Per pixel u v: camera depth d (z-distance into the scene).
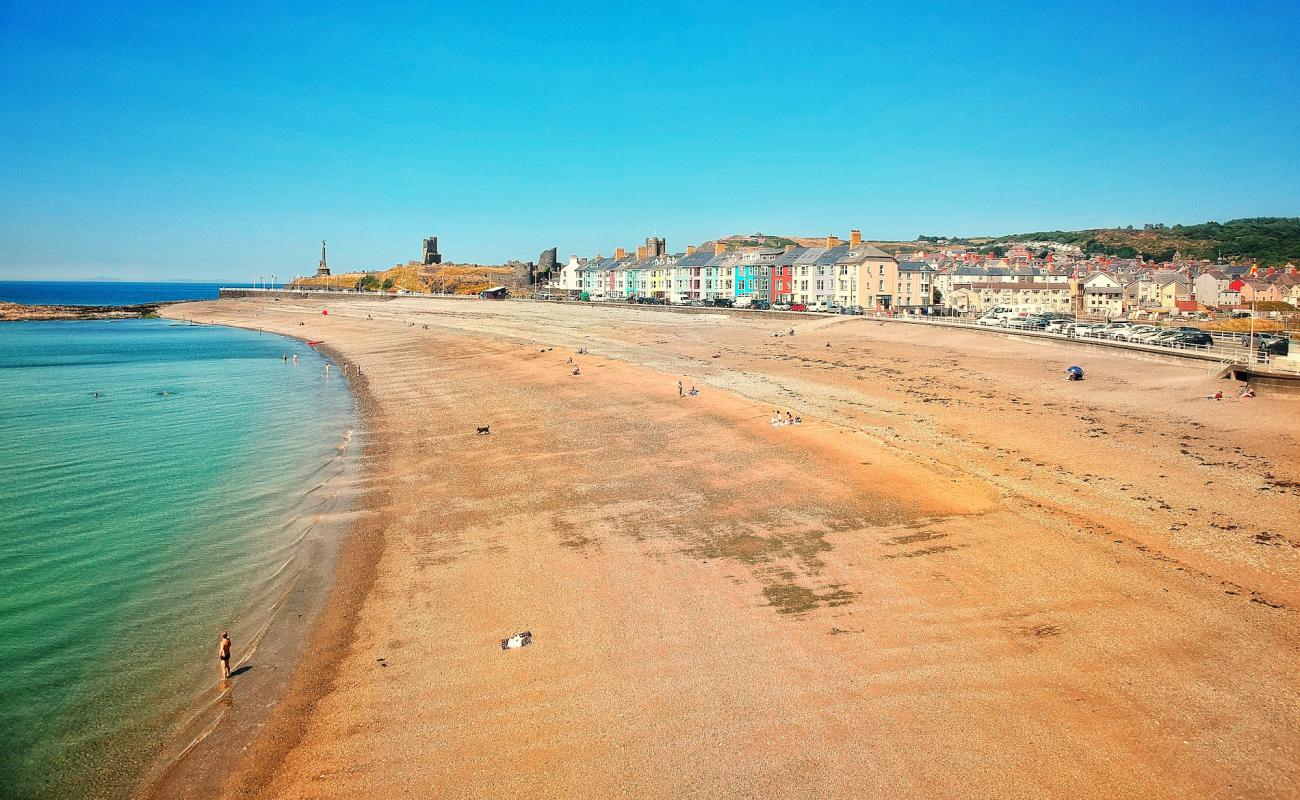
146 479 34.09
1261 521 24.09
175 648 19.12
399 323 120.88
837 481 29.62
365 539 25.95
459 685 16.97
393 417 46.78
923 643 17.84
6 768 14.71
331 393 58.41
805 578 21.45
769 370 58.12
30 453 39.06
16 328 142.00
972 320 88.56
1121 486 27.81
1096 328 72.31
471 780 13.96
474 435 40.41
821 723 15.11
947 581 20.83
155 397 58.25
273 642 19.22
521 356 71.94
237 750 15.12
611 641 18.50
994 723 14.93
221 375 71.69
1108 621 18.39
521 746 14.83
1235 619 18.25
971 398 44.69
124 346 103.62
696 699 16.03
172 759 14.93
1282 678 15.95
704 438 37.16
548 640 18.67
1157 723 14.76
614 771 14.01
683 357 66.69
